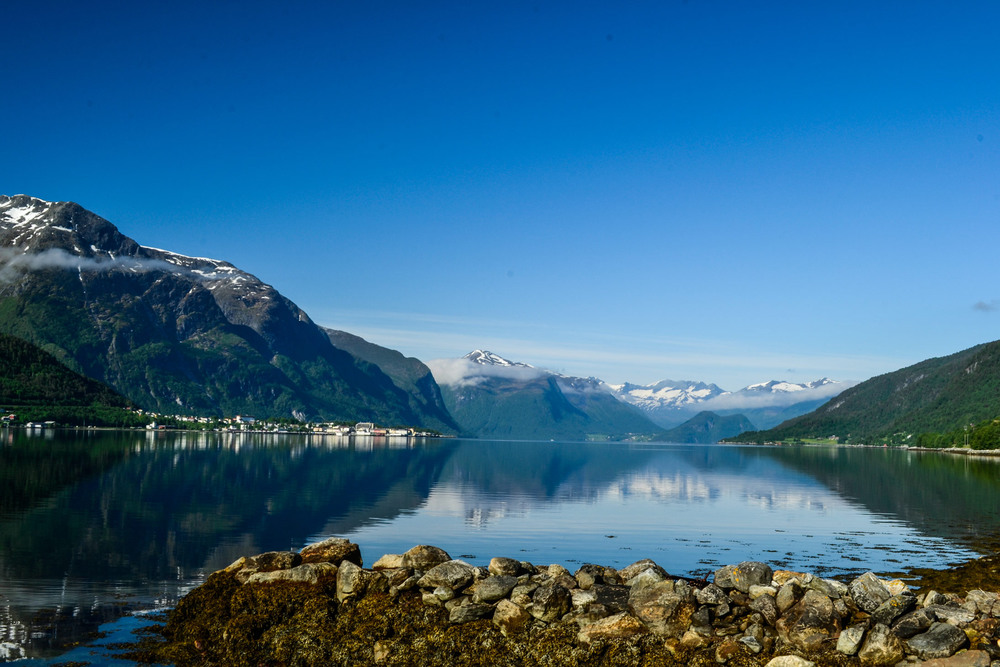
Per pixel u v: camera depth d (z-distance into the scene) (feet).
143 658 70.85
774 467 514.27
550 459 636.89
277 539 144.36
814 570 121.08
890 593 75.05
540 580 77.30
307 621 74.59
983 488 307.99
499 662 68.08
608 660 67.21
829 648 66.54
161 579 103.91
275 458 479.00
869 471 455.63
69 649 72.79
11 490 214.69
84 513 171.53
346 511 194.29
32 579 101.30
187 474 305.94
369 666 68.95
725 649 66.64
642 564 84.48
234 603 76.89
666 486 314.14
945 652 64.18
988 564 127.44
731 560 129.80
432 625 73.20
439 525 169.78
